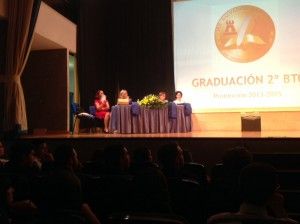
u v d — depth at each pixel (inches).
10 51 290.7
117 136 249.3
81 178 118.3
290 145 216.2
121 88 398.0
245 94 338.0
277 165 198.1
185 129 305.7
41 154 174.1
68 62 392.8
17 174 118.6
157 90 389.4
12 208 100.3
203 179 133.8
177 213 110.7
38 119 394.3
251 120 291.6
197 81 350.6
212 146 228.1
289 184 179.2
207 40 347.9
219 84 344.5
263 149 220.4
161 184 94.1
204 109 346.9
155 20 388.5
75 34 410.6
